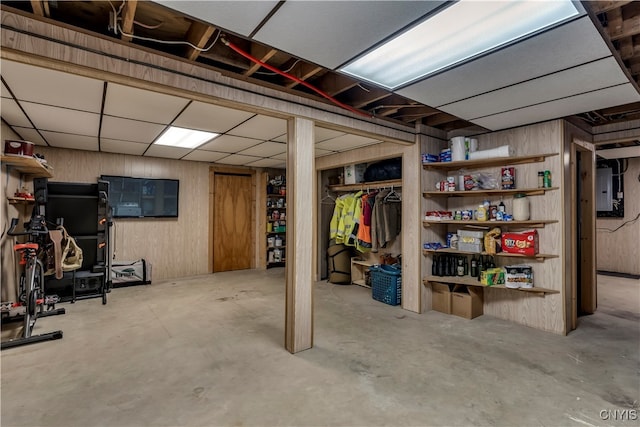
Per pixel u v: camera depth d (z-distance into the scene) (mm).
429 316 3828
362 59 2131
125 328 3367
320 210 5832
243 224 6785
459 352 2832
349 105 3252
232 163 6266
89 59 1934
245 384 2301
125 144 4461
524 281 3383
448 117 3746
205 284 5414
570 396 2164
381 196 4773
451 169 4164
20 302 3271
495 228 3656
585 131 3893
